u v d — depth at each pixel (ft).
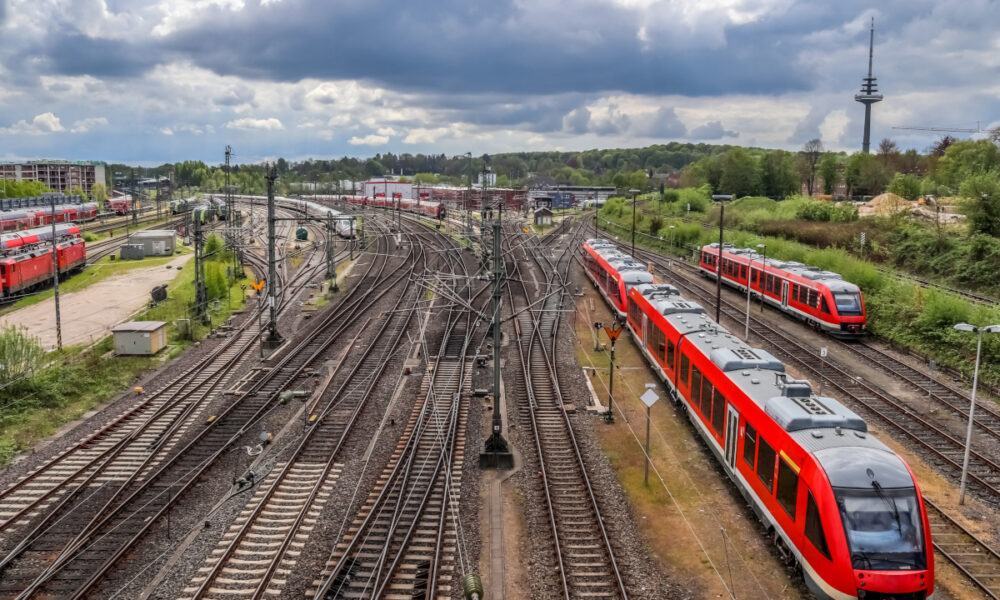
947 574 62.69
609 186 651.25
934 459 88.07
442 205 389.80
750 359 84.28
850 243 233.76
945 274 192.65
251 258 259.80
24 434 93.91
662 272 239.30
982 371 120.06
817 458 59.00
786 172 468.75
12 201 318.45
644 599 59.47
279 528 70.08
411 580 61.62
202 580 61.00
